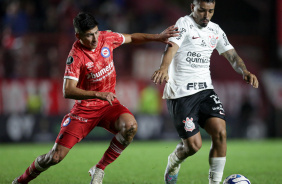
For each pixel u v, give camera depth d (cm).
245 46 5641
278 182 2316
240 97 5334
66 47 4959
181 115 1980
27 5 5416
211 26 2042
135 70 5022
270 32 5691
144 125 5000
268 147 4334
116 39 2005
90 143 4847
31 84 4794
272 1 5716
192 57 2005
